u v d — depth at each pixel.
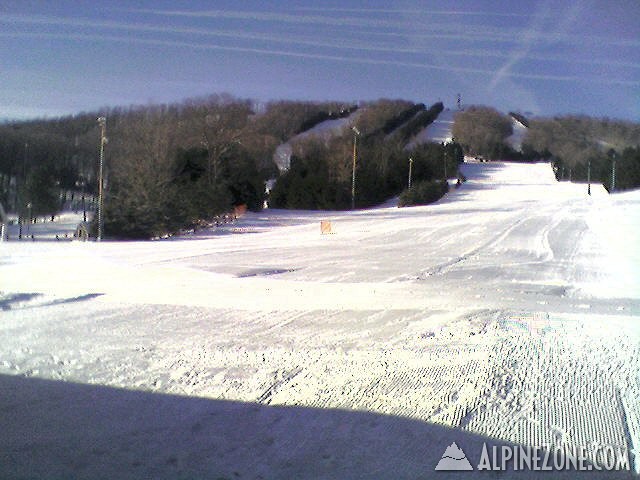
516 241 28.66
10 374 6.54
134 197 37.16
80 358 7.18
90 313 10.04
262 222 45.00
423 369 6.93
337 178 68.12
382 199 72.94
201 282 14.48
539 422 5.40
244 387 6.21
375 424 5.30
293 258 21.19
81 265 17.75
